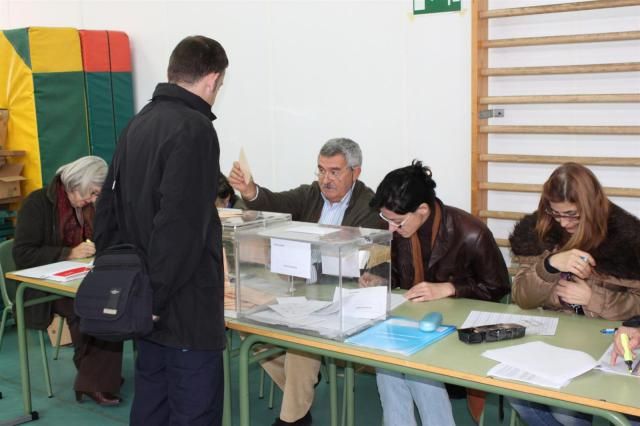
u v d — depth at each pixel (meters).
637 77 2.74
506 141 3.08
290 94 3.80
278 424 2.70
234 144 4.10
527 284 2.06
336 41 3.56
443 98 3.23
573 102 2.83
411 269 2.46
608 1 2.67
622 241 1.99
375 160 3.53
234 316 2.13
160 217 1.69
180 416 1.89
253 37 3.89
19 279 2.70
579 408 1.47
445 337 1.89
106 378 3.00
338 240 1.96
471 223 2.39
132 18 4.43
